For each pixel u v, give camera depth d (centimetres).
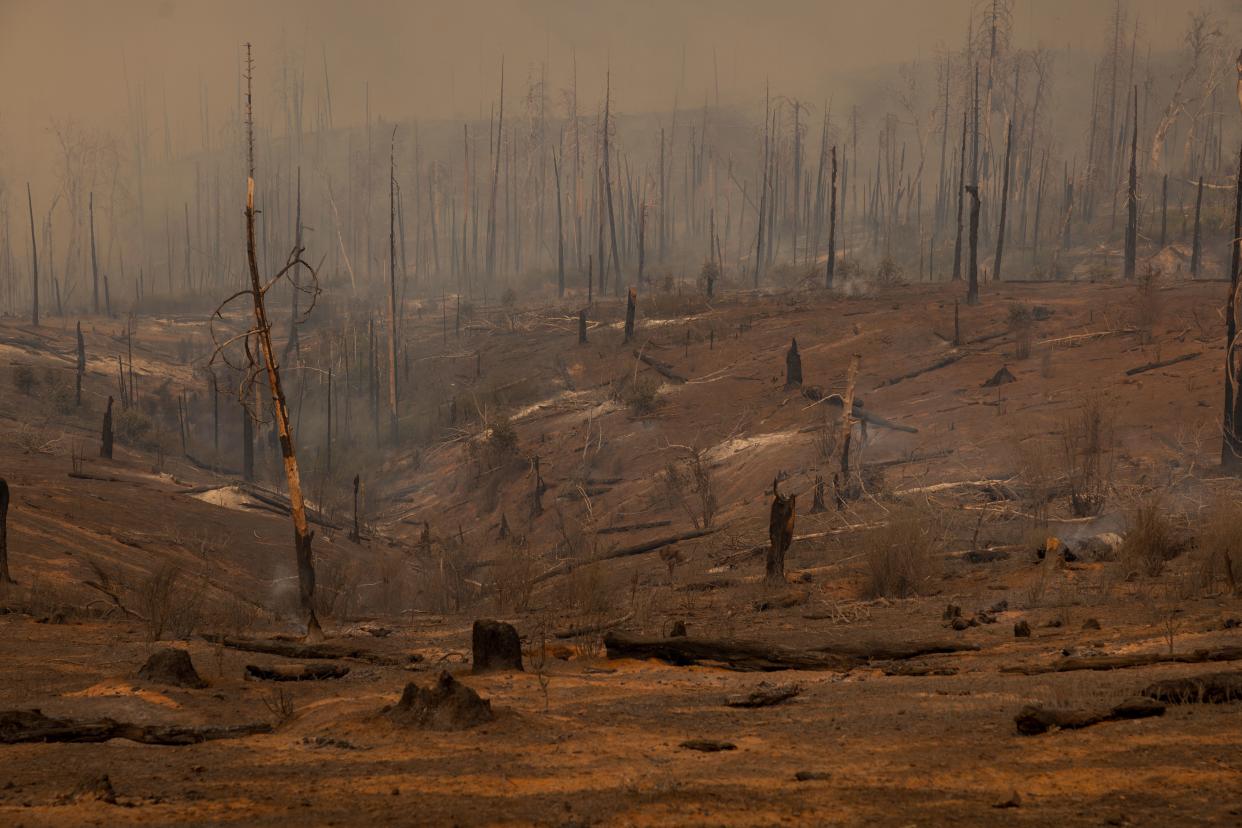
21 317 9881
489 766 630
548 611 1897
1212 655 949
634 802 536
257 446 6444
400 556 3544
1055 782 546
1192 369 4309
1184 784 527
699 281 8975
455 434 6103
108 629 1555
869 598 1814
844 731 717
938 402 4553
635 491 4428
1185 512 2428
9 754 706
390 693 931
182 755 695
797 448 4238
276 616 2033
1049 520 2633
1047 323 5584
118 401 7131
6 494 2019
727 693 926
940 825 482
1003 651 1146
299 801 561
